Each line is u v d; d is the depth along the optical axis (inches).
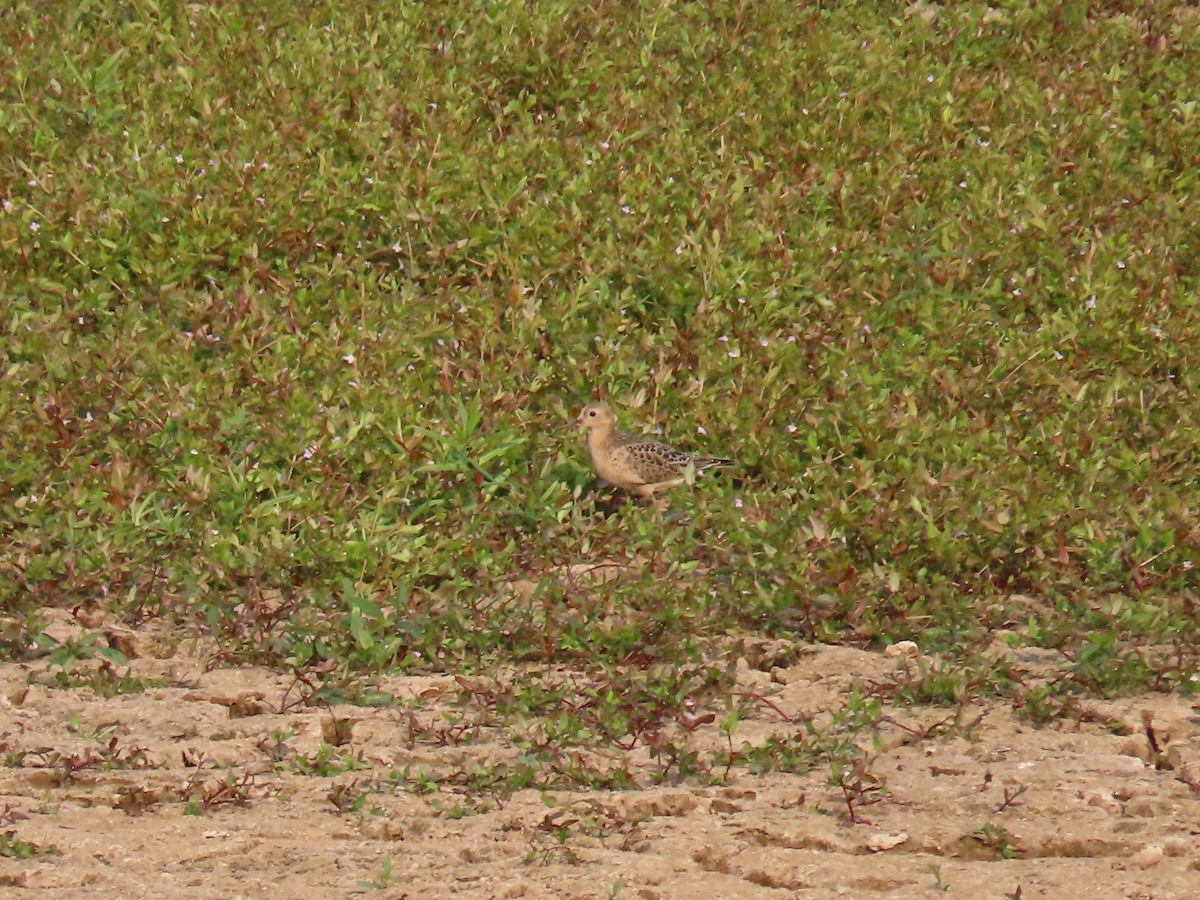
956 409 695.1
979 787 441.7
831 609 553.3
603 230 800.9
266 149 831.7
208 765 455.2
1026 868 402.0
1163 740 477.1
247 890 385.1
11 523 589.3
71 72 892.0
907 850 413.7
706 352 709.3
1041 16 1044.5
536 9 999.0
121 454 610.2
